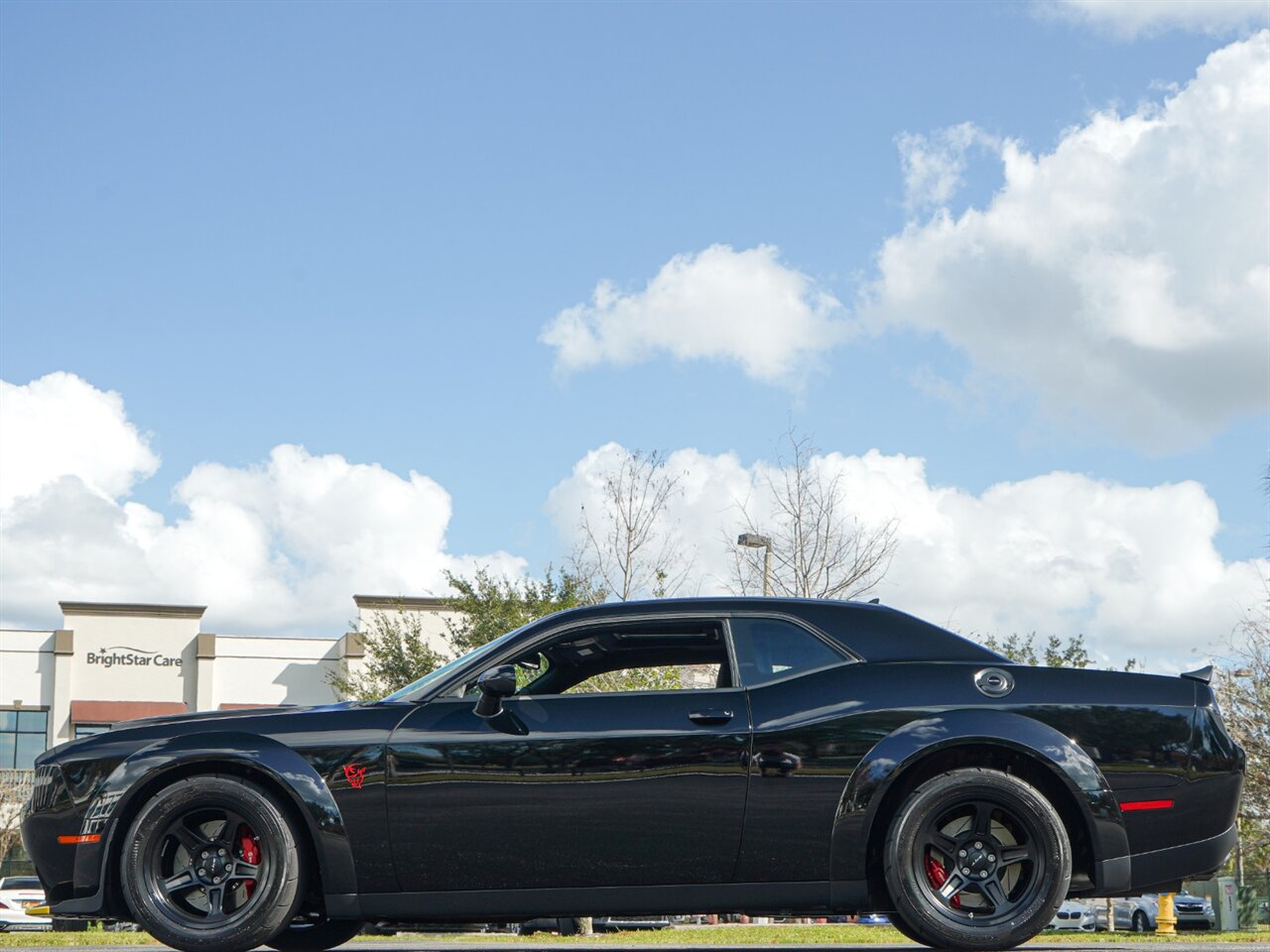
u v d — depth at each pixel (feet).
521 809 16.33
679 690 16.96
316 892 17.06
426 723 16.76
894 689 16.71
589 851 16.29
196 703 148.56
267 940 16.26
